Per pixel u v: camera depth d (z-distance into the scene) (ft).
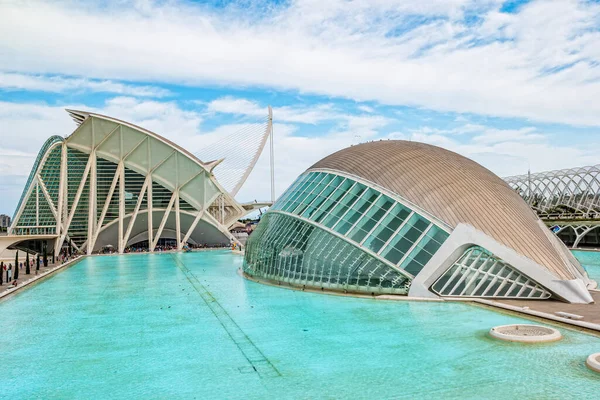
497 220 88.94
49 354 56.08
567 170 300.61
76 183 272.10
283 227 112.47
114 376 47.73
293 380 45.21
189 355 54.44
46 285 123.24
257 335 62.80
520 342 55.57
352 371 47.32
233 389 43.19
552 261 84.02
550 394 40.06
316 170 121.60
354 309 77.71
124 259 216.54
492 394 40.32
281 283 107.34
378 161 109.29
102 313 81.46
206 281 122.62
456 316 70.59
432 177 98.73
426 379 44.42
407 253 87.76
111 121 265.54
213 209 309.42
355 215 98.78
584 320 63.52
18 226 264.11
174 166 282.56
